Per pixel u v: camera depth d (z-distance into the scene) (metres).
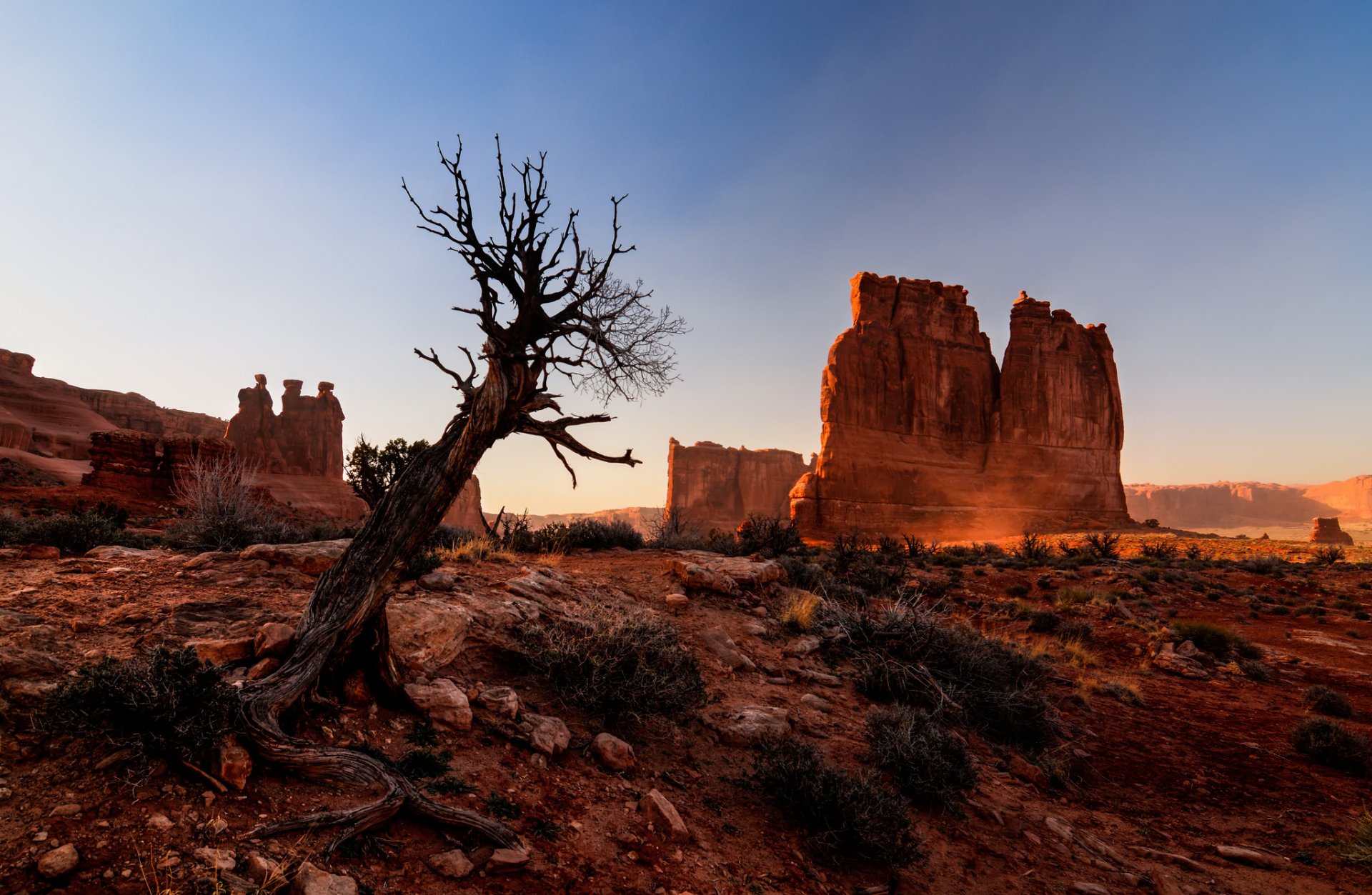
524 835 4.18
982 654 10.02
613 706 6.41
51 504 27.50
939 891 5.30
